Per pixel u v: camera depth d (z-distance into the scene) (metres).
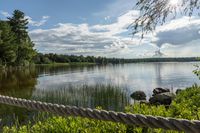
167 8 5.63
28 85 41.66
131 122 2.45
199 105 8.22
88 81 52.81
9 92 32.62
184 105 7.89
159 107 7.82
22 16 96.19
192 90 10.65
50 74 72.94
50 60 173.38
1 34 83.00
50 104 3.08
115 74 80.12
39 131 6.67
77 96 25.36
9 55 82.94
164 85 46.12
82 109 2.79
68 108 2.88
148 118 2.33
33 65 112.00
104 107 20.47
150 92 36.28
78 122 6.52
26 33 96.75
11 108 18.58
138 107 7.64
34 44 99.12
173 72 86.69
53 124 6.70
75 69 108.12
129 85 45.03
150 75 74.56
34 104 3.21
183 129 2.18
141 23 5.84
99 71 97.19
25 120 15.05
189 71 89.94
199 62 9.59
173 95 20.12
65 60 183.12
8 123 14.48
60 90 31.47
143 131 5.75
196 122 2.13
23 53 94.56
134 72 93.44
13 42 87.31
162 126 2.28
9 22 96.19
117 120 2.53
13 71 76.75
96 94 26.05
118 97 24.64
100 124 6.34
